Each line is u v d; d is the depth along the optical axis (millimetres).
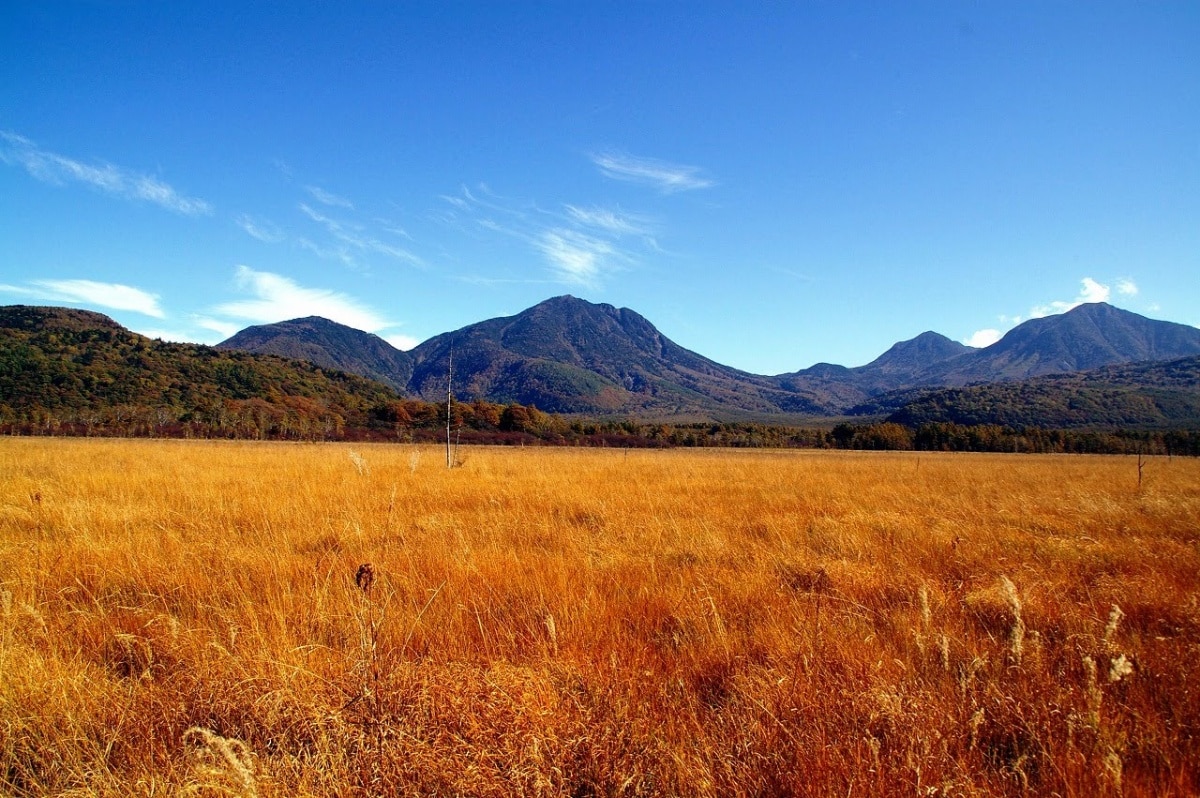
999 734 3018
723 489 14070
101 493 10203
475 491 11883
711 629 4242
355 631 3969
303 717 2912
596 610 4508
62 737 2752
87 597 4762
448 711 2914
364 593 3879
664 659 3803
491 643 3945
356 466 16141
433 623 4258
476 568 5520
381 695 2992
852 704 3074
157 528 7355
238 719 3010
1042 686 3299
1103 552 6945
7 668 3137
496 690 2984
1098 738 2717
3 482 10711
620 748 2680
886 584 5480
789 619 4363
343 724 2789
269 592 4574
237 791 2318
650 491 12977
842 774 2559
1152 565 6320
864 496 12859
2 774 2605
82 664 3459
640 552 6863
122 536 6809
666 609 4703
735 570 6094
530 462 23000
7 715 2820
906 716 2922
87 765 2596
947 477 19812
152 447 26266
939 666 3656
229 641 3736
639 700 3191
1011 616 4410
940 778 2514
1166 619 4629
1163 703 3289
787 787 2521
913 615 4492
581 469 19438
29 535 6742
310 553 6496
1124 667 2867
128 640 3703
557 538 7434
